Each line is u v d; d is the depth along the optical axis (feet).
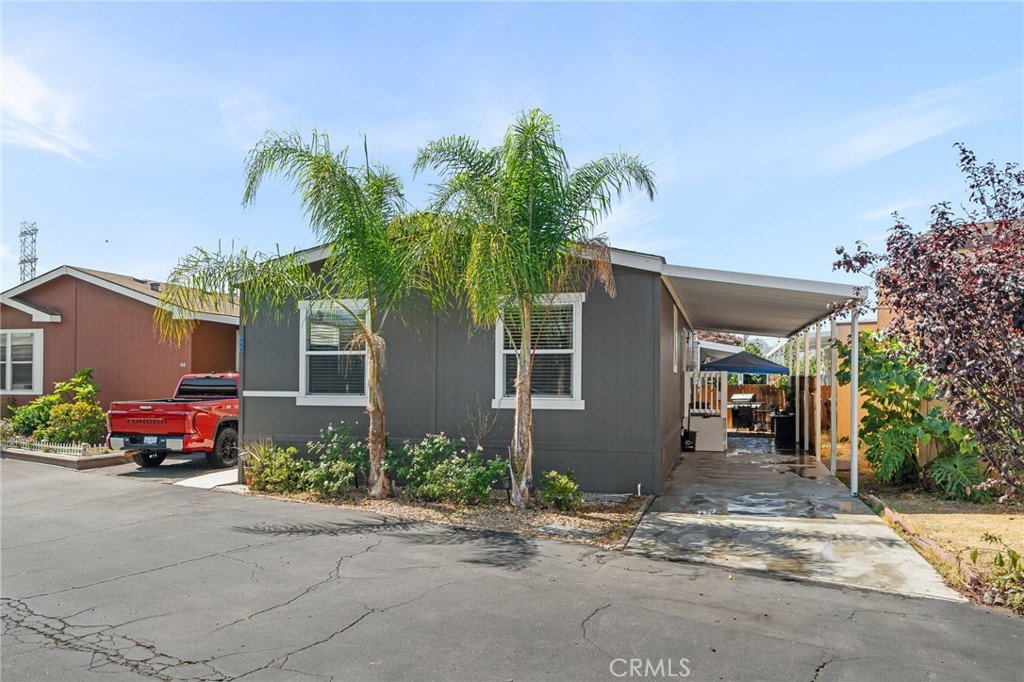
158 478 40.55
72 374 64.08
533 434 34.99
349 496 33.01
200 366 59.41
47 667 14.37
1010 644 15.74
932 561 22.20
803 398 57.31
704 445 53.98
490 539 25.12
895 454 34.81
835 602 18.42
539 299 31.50
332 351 38.27
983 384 19.29
